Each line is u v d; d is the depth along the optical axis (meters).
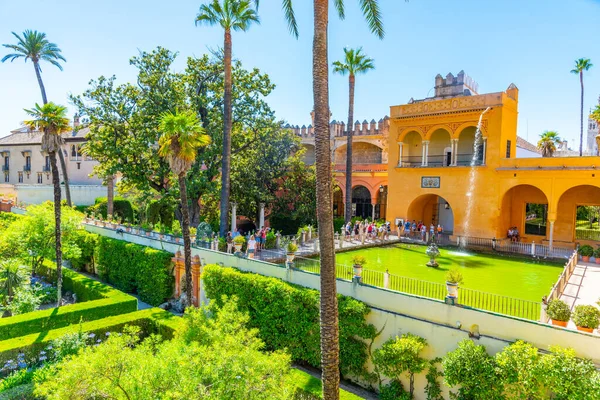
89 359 7.79
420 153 33.22
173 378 7.56
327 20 10.09
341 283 14.11
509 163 26.20
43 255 23.38
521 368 9.16
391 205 31.89
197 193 27.97
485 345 10.56
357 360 12.98
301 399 11.41
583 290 14.91
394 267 19.48
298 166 32.78
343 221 33.16
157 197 35.34
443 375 11.03
